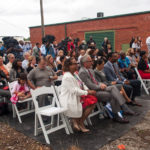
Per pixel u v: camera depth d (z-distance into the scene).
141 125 4.43
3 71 6.14
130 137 3.90
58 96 4.12
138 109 5.42
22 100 4.65
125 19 16.05
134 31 15.70
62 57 7.33
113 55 5.57
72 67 4.01
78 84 4.10
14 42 9.70
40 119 3.79
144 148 3.49
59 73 6.93
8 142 3.82
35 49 10.84
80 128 4.20
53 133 4.14
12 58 6.50
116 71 5.86
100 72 5.16
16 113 5.12
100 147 3.54
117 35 16.64
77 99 3.98
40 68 5.16
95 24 17.89
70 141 3.77
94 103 4.09
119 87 5.02
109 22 17.00
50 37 11.28
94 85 4.54
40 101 4.69
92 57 6.88
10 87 4.91
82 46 12.53
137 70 7.14
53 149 3.50
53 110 3.84
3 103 5.25
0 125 4.62
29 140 3.88
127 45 16.19
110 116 4.80
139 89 5.77
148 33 15.05
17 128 4.41
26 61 7.46
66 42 12.57
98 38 17.91
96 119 4.86
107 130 4.21
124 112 5.05
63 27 20.06
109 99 4.41
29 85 4.96
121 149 3.46
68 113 3.93
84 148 3.50
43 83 5.13
